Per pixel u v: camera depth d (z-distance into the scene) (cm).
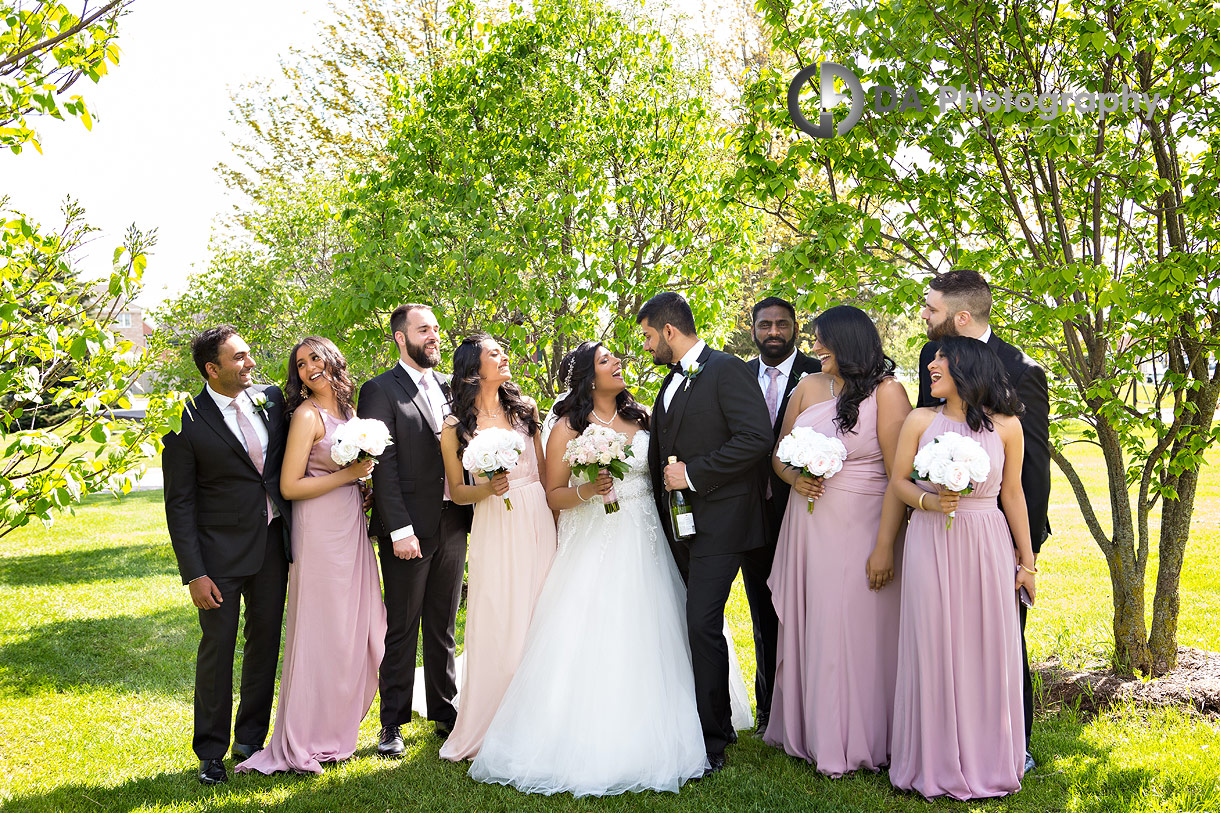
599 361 404
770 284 469
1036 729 411
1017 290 461
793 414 402
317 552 385
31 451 287
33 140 319
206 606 369
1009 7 433
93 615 709
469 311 638
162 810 344
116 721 464
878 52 447
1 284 301
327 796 353
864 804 337
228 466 373
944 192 480
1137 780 348
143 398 332
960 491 320
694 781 361
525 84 658
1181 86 423
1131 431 470
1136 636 475
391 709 407
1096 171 443
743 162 494
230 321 1066
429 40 1400
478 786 362
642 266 692
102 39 322
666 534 411
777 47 482
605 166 683
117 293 314
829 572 370
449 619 426
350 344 622
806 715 374
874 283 440
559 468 407
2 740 435
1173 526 472
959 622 339
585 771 352
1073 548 888
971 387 341
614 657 368
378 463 396
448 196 658
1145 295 409
